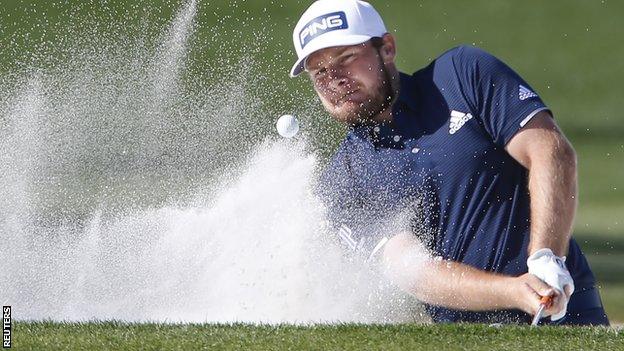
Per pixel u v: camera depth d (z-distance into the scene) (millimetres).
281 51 76188
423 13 94812
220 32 78688
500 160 18250
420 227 18703
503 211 18250
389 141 18750
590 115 79438
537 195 17328
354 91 18641
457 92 18344
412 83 18797
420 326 15414
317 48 18625
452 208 18453
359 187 19078
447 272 18016
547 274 15898
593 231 49000
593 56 88812
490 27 93438
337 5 18844
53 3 75938
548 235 16969
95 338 14602
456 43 90812
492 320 18141
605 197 57625
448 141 18344
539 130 17859
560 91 83875
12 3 76562
